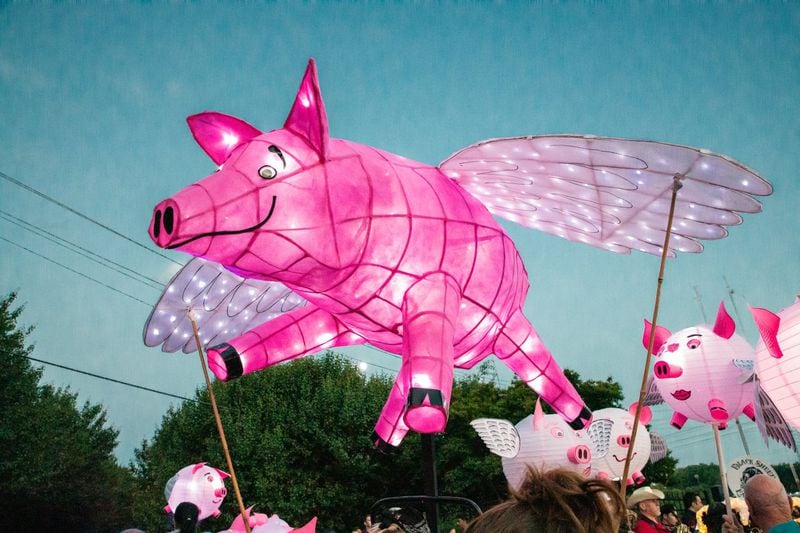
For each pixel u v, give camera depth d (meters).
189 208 3.52
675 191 3.93
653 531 5.55
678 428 7.56
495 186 5.01
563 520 1.12
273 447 19.61
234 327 5.79
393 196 4.22
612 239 5.42
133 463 28.23
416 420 3.91
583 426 5.39
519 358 5.27
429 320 4.15
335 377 22.42
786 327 4.31
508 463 7.42
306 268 4.00
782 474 15.94
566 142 3.96
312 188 3.88
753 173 3.63
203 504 8.00
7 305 20.16
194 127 4.16
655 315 3.50
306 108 3.98
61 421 22.89
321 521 19.92
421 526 4.00
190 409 21.80
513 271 4.81
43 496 19.95
